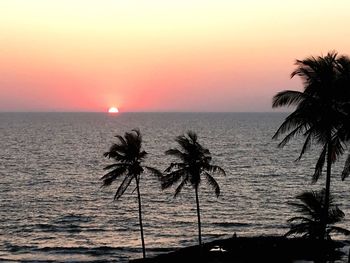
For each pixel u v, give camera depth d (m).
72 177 145.38
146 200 110.88
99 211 100.56
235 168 165.00
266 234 81.25
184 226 88.12
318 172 38.81
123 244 77.38
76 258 70.31
